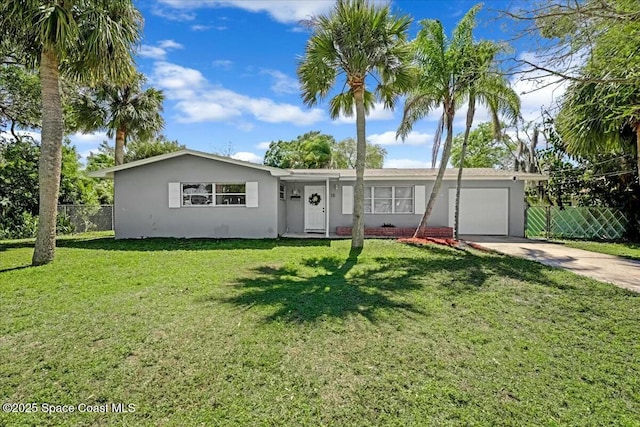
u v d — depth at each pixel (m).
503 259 8.64
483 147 30.00
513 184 14.30
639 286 6.09
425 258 8.80
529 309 4.90
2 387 2.95
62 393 2.87
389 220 14.65
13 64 12.23
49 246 8.13
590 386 2.98
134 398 2.81
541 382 3.03
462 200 14.43
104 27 7.79
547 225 15.02
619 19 3.82
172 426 2.48
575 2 3.94
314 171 14.95
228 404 2.73
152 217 13.19
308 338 3.89
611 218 13.93
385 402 2.75
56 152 8.18
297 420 2.54
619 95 5.12
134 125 17.00
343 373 3.17
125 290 5.80
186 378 3.09
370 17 9.27
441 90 11.36
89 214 17.42
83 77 8.82
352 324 4.30
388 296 5.47
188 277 6.70
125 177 13.22
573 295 5.54
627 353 3.58
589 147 9.35
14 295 5.50
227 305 5.00
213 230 13.12
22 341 3.81
